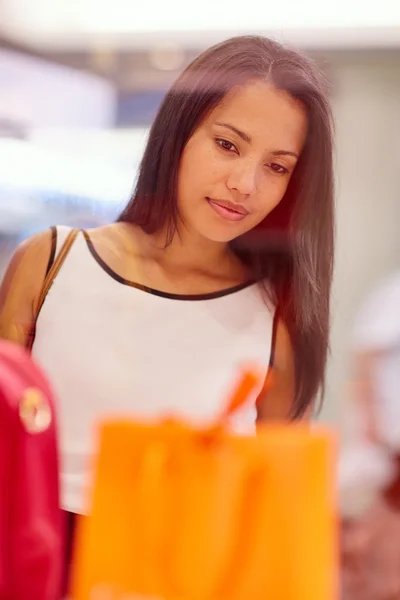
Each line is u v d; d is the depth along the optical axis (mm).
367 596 1113
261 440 1032
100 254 1254
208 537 1014
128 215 1256
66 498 1168
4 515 1010
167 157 1229
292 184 1232
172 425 1037
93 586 1024
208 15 1299
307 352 1254
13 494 1012
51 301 1243
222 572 1013
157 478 1019
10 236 1254
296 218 1238
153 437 1031
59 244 1252
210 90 1204
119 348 1237
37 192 1258
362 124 1306
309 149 1222
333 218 1250
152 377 1233
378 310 1226
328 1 1312
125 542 1022
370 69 1312
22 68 1271
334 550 1088
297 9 1300
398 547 1122
